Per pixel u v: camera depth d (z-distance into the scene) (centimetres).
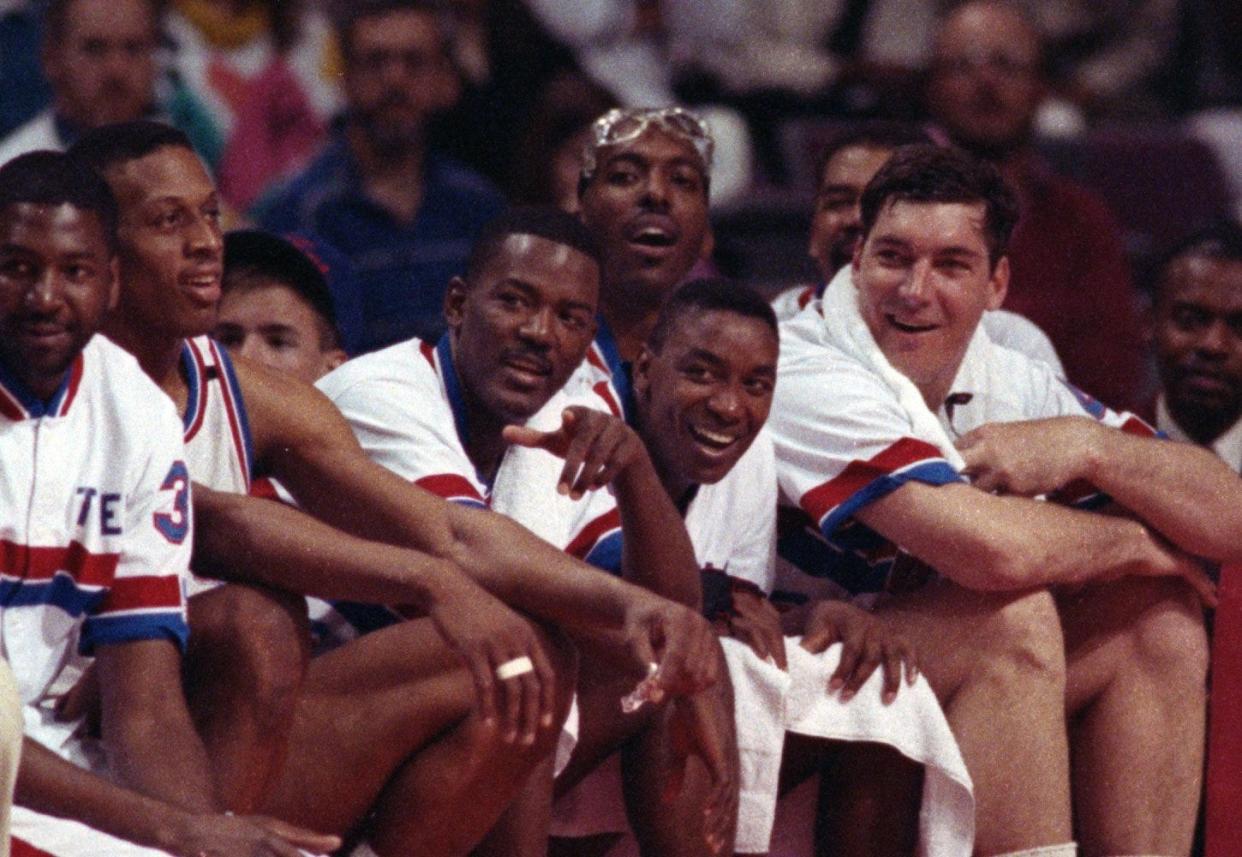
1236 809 1277
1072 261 1883
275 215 1886
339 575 1023
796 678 1187
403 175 1875
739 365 1206
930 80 1948
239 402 1130
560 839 1209
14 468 984
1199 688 1266
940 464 1244
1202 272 1570
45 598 985
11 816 880
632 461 1092
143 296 1098
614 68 2284
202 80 2130
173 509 1010
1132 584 1270
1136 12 2559
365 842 1070
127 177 1096
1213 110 2536
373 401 1206
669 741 1090
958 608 1230
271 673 1002
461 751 1043
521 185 1934
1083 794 1275
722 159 2192
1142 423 1380
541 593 1052
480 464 1238
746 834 1173
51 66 1856
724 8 2323
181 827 917
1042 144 2191
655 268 1443
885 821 1211
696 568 1132
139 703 975
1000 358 1373
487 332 1205
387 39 1855
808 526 1306
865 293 1301
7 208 976
